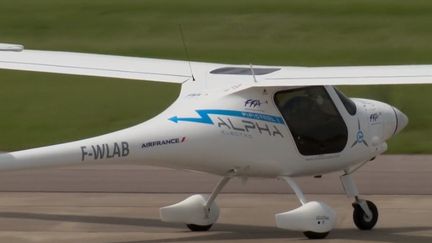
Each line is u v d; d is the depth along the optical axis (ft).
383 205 151.02
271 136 125.18
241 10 384.68
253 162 124.98
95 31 361.51
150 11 388.37
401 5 389.19
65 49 336.29
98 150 116.57
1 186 166.71
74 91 279.28
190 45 336.49
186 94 127.03
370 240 128.36
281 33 350.23
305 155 128.16
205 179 171.73
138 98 270.46
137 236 131.85
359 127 132.77
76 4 405.18
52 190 163.73
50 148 114.73
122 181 170.60
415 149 201.05
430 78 118.83
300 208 125.90
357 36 344.08
